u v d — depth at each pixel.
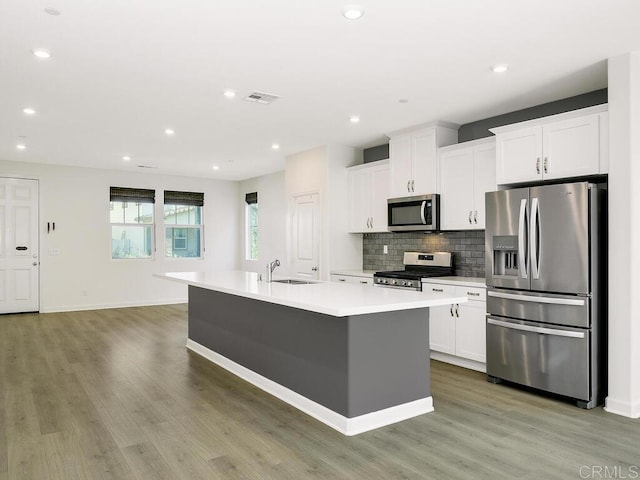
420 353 3.21
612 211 3.20
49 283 7.49
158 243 8.45
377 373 2.99
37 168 7.36
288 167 6.70
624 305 3.14
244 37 2.83
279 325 3.56
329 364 3.03
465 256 4.99
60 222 7.55
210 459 2.53
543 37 2.86
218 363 4.48
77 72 3.40
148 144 5.91
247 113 4.50
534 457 2.54
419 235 5.54
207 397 3.55
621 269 3.15
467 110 4.43
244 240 9.25
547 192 3.46
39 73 3.41
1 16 2.54
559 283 3.39
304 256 6.39
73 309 7.67
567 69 3.39
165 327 6.36
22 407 3.31
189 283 4.20
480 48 3.01
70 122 4.81
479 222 4.46
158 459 2.53
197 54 3.08
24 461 2.51
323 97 4.02
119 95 3.94
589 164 3.37
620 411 3.16
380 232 5.81
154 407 3.33
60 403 3.39
